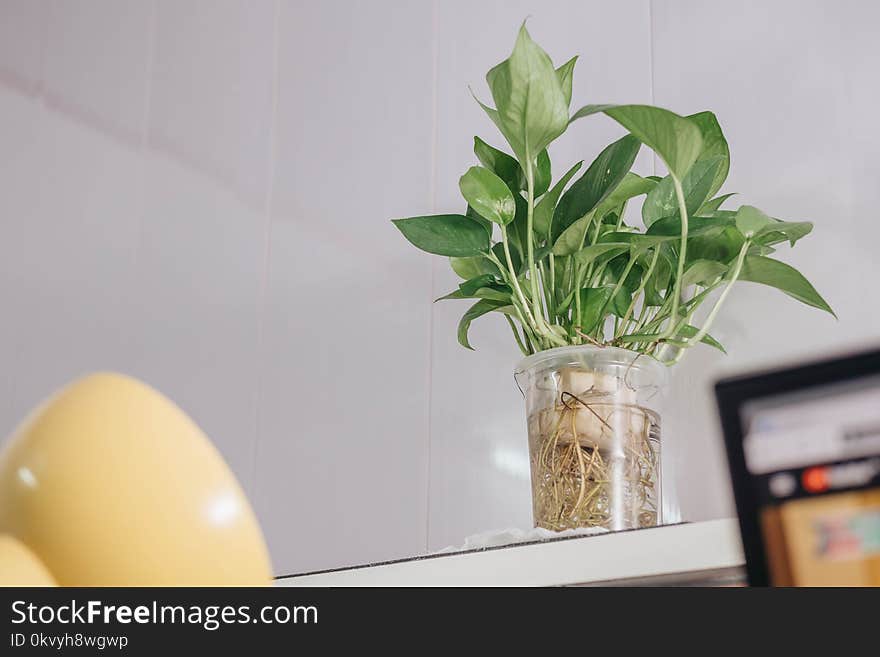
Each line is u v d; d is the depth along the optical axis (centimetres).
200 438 18
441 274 140
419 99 150
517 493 125
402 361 140
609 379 91
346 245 151
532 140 92
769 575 13
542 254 97
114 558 17
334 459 143
